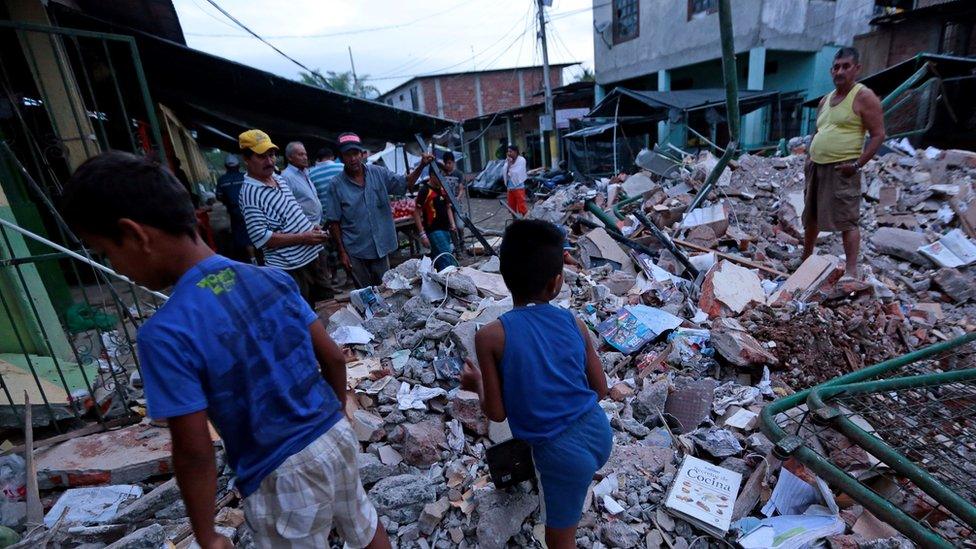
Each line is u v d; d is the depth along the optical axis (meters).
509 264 1.73
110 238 1.10
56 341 3.53
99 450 2.57
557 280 1.77
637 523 2.17
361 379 2.90
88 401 2.96
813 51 15.62
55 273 4.34
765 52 15.16
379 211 4.42
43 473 2.40
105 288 5.52
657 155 8.85
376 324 3.42
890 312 3.86
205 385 1.15
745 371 3.19
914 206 5.91
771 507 2.21
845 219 4.11
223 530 2.09
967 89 10.09
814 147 4.21
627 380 3.11
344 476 1.44
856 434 2.10
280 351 1.29
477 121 25.47
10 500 2.33
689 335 3.51
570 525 1.76
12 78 5.00
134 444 2.62
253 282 1.28
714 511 2.12
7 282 3.24
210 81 6.86
